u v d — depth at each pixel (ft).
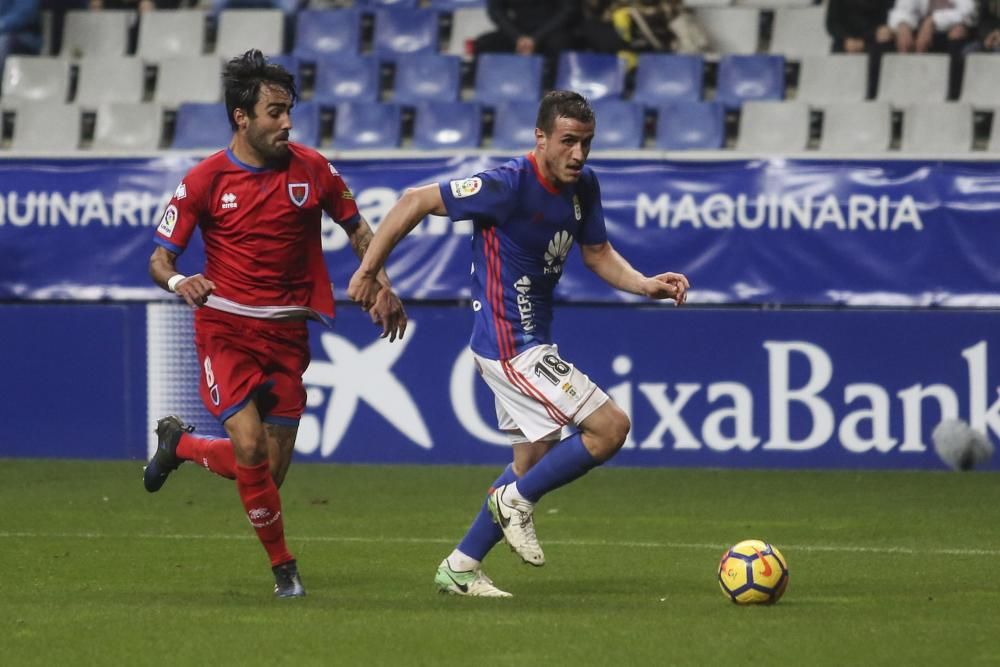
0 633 60.85
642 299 136.87
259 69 69.87
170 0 180.45
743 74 163.94
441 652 56.70
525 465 72.18
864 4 165.89
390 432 138.21
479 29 176.45
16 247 141.38
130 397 140.56
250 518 70.69
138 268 140.05
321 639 59.26
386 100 171.22
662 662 54.95
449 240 136.87
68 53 177.78
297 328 73.26
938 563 84.02
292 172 71.46
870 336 131.64
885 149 154.30
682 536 96.32
